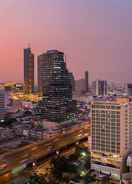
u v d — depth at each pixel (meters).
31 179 160.88
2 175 171.88
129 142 177.12
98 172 179.50
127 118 174.38
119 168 172.38
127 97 188.62
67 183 162.75
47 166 195.88
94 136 184.38
